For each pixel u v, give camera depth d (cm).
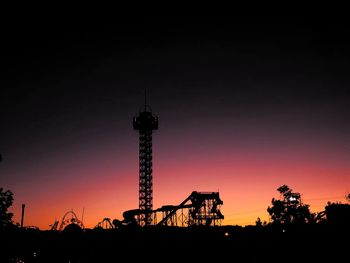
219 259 6388
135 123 10931
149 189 10744
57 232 7275
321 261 5416
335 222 5716
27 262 6950
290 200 10612
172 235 7038
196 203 8275
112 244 7062
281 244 5969
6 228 6981
